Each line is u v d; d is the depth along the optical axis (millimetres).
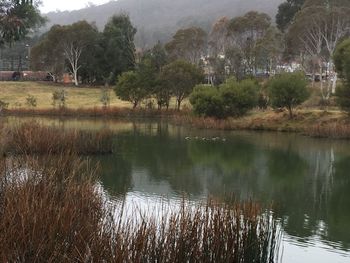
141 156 23094
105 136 22953
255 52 61281
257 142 30047
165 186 16125
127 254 5629
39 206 6586
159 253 6223
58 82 74000
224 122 38844
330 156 24531
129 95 52750
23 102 57156
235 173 19266
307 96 39219
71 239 6113
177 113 50906
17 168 10570
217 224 7090
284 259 9398
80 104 57375
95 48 72688
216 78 60844
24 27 19766
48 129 21484
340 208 13852
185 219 6863
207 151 25609
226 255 6777
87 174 13039
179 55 71875
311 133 33844
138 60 71375
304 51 57344
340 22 52844
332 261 9375
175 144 28438
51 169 10297
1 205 7441
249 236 7320
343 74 36969
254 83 43812
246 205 8516
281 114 40219
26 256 5738
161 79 52062
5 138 18281
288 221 12266
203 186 16344
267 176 18797
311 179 18359
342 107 36875
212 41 74500
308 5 57812
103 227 6656
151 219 7375
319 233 11250
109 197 13742
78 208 7258
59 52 71750
